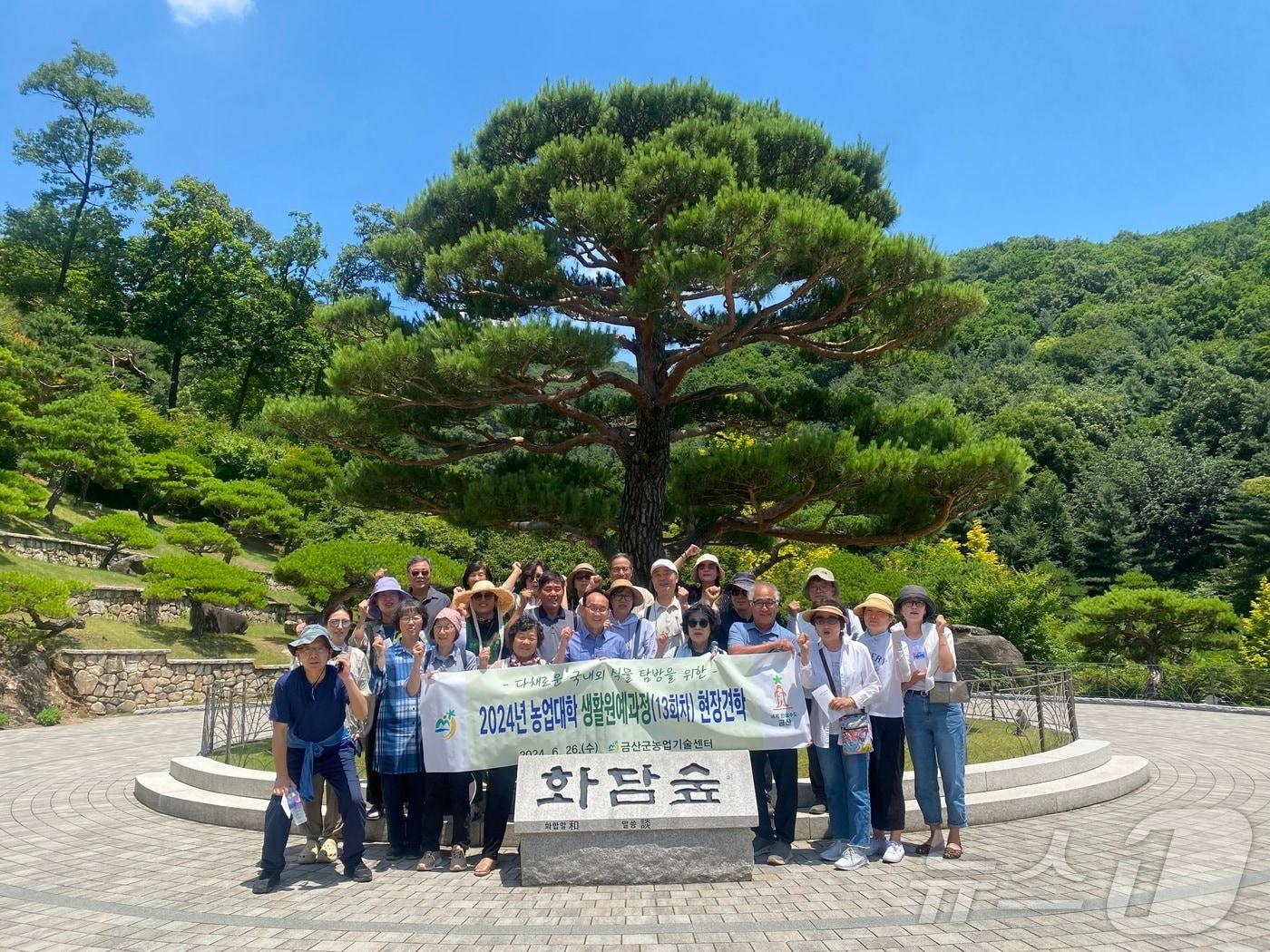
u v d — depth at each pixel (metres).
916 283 9.78
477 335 9.52
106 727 15.36
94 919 5.06
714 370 37.72
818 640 6.40
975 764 8.04
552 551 28.61
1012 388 63.66
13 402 24.28
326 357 45.75
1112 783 8.14
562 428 13.23
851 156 11.77
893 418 11.19
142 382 38.72
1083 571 42.66
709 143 10.06
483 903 5.31
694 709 6.20
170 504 30.28
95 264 42.91
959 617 25.19
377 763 6.37
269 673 20.95
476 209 10.84
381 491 11.57
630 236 9.34
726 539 13.76
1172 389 57.09
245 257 44.25
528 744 6.15
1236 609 34.81
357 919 5.02
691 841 5.75
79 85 40.34
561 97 11.23
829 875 5.80
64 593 16.48
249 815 7.52
